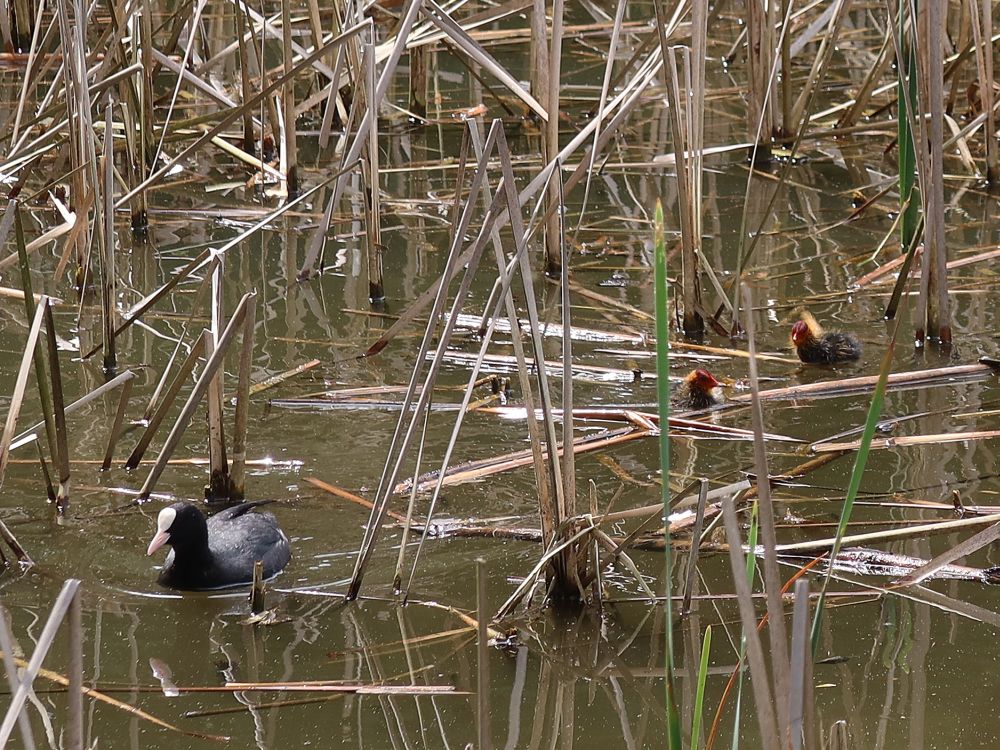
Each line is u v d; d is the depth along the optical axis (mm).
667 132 20234
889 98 21125
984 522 9078
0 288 13953
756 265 15539
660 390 5254
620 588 9078
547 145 13898
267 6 23672
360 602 8914
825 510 9977
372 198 14039
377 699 7785
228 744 7270
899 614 8664
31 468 10695
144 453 11031
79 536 9703
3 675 7922
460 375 12734
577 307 14406
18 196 16703
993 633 8406
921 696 7727
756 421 5230
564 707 7711
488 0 25734
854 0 25547
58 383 9719
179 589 9086
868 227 16672
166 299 14352
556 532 8602
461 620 8664
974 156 19219
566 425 8438
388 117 21078
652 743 7359
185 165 18703
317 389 12289
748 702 7766
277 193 17766
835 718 7508
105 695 7758
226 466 10258
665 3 25641
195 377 12367
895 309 14133
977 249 15672
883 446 11141
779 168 18984
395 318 14031
